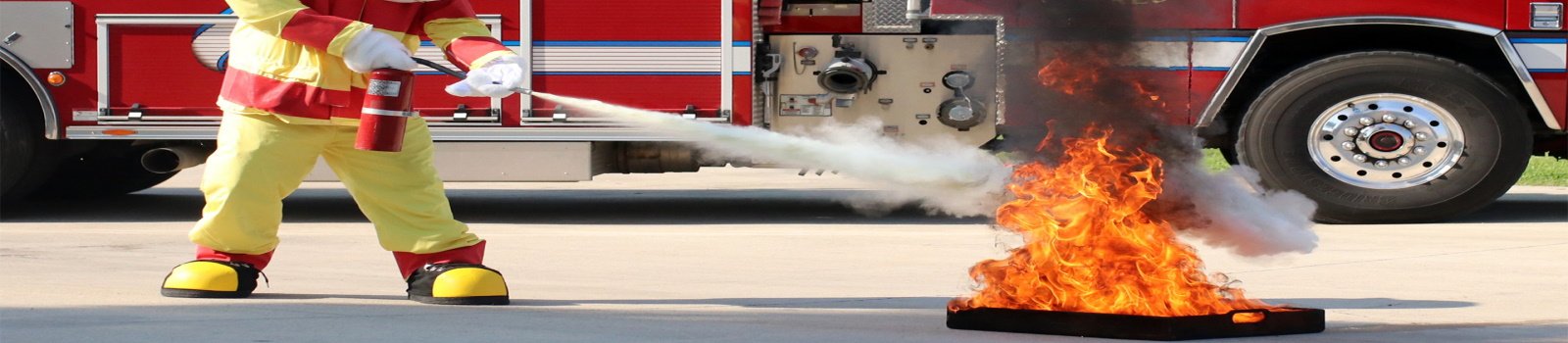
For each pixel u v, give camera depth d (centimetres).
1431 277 1352
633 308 1123
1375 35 2005
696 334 977
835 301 1177
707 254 1584
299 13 1050
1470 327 1023
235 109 1104
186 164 2036
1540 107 1933
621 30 1959
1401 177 1966
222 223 1130
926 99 1969
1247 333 948
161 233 1848
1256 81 2031
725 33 1955
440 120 1961
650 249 1636
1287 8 1919
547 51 1959
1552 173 2953
